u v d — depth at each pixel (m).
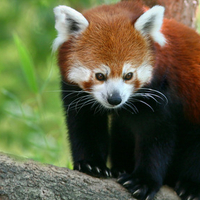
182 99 8.70
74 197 6.91
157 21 7.82
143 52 7.73
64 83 8.33
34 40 13.38
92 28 7.80
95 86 7.77
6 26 14.23
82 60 7.77
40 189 6.71
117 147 9.51
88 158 8.41
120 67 7.59
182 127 8.97
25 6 13.51
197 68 8.66
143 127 8.27
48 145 11.12
